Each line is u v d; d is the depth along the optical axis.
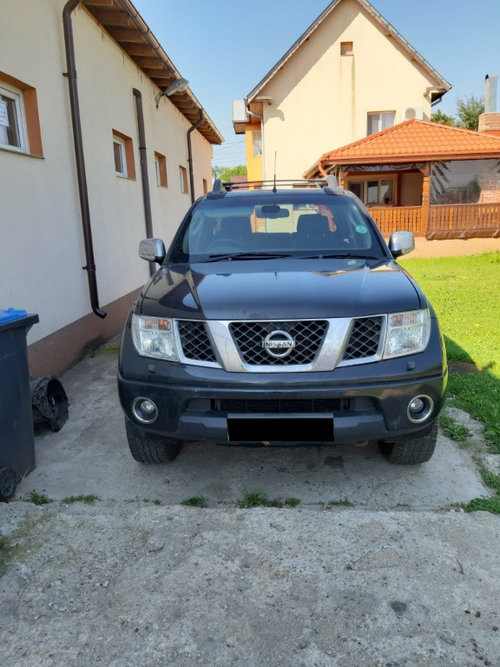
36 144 5.23
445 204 16.73
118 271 7.70
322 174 15.95
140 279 8.95
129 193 8.34
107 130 7.30
